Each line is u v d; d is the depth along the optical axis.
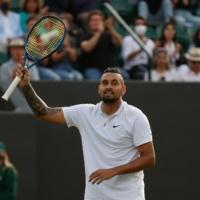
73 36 25.95
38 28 15.29
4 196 19.98
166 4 31.47
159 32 30.05
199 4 33.91
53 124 22.83
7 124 21.56
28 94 14.52
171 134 23.69
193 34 31.17
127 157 14.09
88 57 25.84
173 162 23.69
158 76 25.67
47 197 22.77
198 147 23.84
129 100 23.44
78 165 22.94
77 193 22.95
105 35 25.98
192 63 26.08
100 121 14.23
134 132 13.97
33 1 27.27
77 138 22.95
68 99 23.05
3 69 23.91
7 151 21.53
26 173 21.66
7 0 26.58
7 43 25.22
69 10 28.33
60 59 24.98
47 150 22.80
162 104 23.62
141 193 14.25
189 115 23.83
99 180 13.58
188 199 23.80
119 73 14.31
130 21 31.55
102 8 30.06
